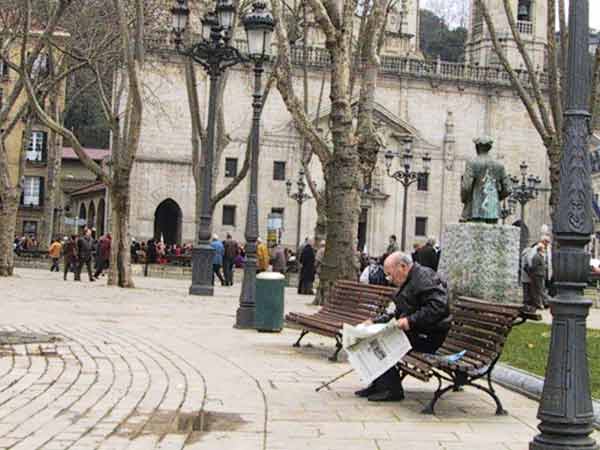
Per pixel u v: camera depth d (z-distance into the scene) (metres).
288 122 66.75
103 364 10.95
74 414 7.91
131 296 25.12
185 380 10.06
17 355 11.45
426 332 9.45
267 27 18.14
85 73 54.91
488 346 8.78
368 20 22.62
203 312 20.08
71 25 37.88
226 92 65.56
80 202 80.00
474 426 8.15
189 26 35.41
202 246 27.22
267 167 66.50
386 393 9.37
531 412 8.91
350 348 9.15
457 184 70.62
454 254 20.42
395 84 69.88
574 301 6.45
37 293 24.67
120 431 7.35
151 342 13.52
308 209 67.25
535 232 71.19
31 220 75.19
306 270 33.31
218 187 65.44
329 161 21.66
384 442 7.37
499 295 19.97
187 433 7.39
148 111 63.22
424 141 70.19
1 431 7.12
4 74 66.94
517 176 70.81
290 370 11.20
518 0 70.31
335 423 8.08
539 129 26.03
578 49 6.59
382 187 69.25
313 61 66.12
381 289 11.72
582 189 6.50
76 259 35.19
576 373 6.41
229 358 12.10
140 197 63.78
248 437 7.36
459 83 70.38
